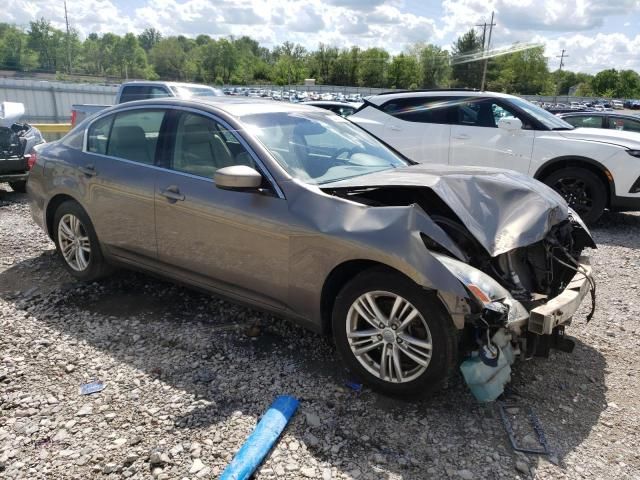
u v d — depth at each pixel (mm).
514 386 3211
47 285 4578
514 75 86688
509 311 2711
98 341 3635
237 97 4465
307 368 3342
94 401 2959
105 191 4141
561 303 2891
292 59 109625
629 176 6723
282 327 3865
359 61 101938
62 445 2605
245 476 2377
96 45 107875
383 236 2859
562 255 3586
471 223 3090
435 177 3402
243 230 3381
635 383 3277
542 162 7148
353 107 12789
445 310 2748
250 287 3477
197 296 4387
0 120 7883
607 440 2740
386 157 4211
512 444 2680
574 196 7141
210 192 3553
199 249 3656
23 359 3379
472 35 85438
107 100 23219
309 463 2521
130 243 4094
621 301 4594
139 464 2488
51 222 4777
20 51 95750
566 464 2557
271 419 2760
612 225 7555
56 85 21953
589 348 3725
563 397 3111
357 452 2605
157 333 3758
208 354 3484
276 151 3523
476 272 2744
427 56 93000
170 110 3988
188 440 2652
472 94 7805
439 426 2814
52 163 4586
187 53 128250
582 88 119688
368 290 2953
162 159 3912
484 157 7504
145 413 2859
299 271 3191
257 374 3264
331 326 3293
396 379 2961
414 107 8078
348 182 3457
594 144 6879
